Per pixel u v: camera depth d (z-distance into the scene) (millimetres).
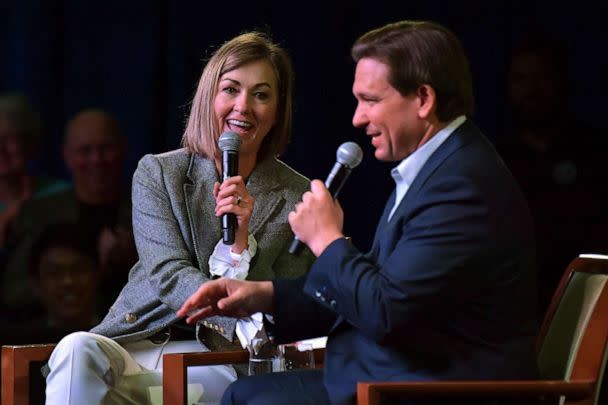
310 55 15742
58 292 13703
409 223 7047
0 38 14695
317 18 15742
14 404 8930
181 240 9445
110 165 14312
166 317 9406
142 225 9484
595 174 14719
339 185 7484
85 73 14891
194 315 7586
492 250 6938
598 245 14570
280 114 9914
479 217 6941
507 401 7027
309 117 15719
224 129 9617
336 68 15812
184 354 8227
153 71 15055
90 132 14266
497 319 7012
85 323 13766
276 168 9969
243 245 9211
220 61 9617
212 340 9438
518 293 7070
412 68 7141
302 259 9789
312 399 7367
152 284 9234
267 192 9781
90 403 8727
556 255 14570
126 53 15000
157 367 9445
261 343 8469
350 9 15852
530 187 14797
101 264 13898
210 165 9695
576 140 14914
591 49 15344
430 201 7004
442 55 7188
